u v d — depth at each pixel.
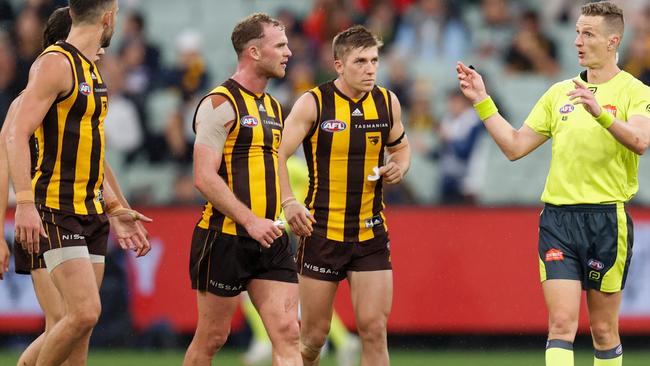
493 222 38.94
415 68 49.88
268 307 22.58
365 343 25.02
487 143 46.03
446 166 45.16
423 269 38.78
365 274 24.88
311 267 25.11
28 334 38.22
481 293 38.78
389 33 50.25
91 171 22.61
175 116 46.19
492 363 36.56
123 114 46.31
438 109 48.84
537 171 46.16
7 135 21.38
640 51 49.44
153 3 52.19
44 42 24.20
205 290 23.14
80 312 21.94
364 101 24.89
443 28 50.66
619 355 24.58
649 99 23.48
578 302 23.45
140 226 24.55
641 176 46.19
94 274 22.73
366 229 24.92
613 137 23.08
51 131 22.02
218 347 23.53
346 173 24.81
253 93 22.92
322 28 48.25
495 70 50.12
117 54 48.31
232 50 51.12
